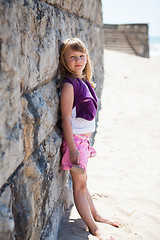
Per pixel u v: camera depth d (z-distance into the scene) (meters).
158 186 3.30
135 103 7.44
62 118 2.02
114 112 6.50
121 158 4.10
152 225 2.54
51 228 1.94
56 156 1.99
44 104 1.72
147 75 11.41
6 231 1.17
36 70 1.63
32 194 1.51
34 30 1.58
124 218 2.60
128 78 10.43
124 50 18.11
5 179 1.19
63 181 2.36
